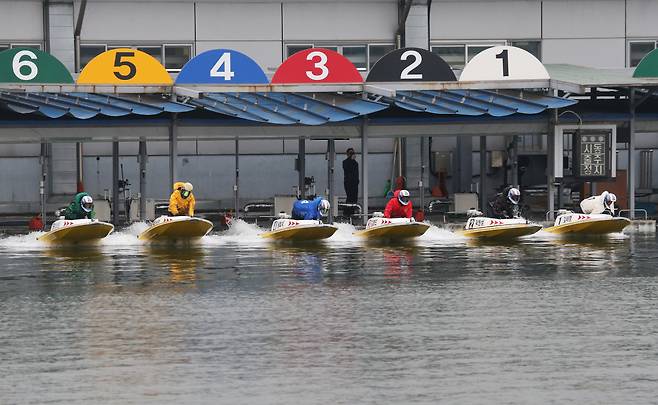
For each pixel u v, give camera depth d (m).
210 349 53.00
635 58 140.62
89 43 133.75
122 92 108.69
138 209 117.75
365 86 110.94
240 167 136.12
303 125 110.94
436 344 53.72
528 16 138.88
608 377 48.12
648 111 116.19
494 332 56.25
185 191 99.50
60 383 47.50
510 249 92.94
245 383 47.44
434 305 63.75
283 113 108.19
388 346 53.38
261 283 72.31
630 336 55.25
